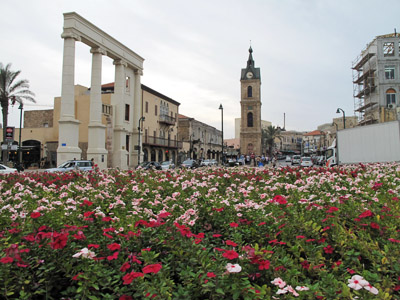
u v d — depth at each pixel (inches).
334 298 100.5
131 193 282.4
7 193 275.7
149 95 2154.3
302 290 103.6
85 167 1082.7
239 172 484.4
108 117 1631.4
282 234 160.2
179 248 136.6
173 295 107.5
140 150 1795.0
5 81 1515.7
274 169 537.0
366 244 141.6
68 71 1286.9
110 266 132.0
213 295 104.9
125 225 161.3
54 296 125.0
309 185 303.0
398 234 154.3
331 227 160.6
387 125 910.4
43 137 1813.5
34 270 129.3
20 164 1354.6
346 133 1125.1
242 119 3764.8
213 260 126.2
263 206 215.2
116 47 1596.9
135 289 111.3
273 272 119.8
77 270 121.6
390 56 1822.1
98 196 245.3
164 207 214.5
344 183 315.6
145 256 125.2
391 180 344.8
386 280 110.8
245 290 104.0
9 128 1179.3
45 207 200.2
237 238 151.1
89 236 151.6
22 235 150.1
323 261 139.8
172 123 2463.1
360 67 2139.5
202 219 183.6
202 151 3206.2
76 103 1686.8
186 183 305.3
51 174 481.4
